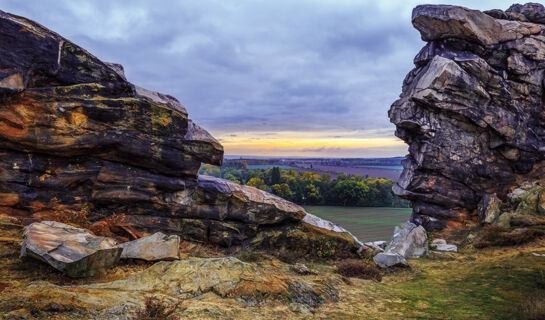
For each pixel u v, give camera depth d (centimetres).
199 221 1667
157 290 820
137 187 1534
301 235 1847
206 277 895
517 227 2130
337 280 1320
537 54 2503
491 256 1867
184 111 1692
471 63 2373
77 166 1429
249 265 1011
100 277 941
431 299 1126
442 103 2369
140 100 1507
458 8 2425
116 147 1463
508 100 2434
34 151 1327
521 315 906
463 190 2511
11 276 799
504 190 2519
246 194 1789
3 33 1217
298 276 1313
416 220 2684
